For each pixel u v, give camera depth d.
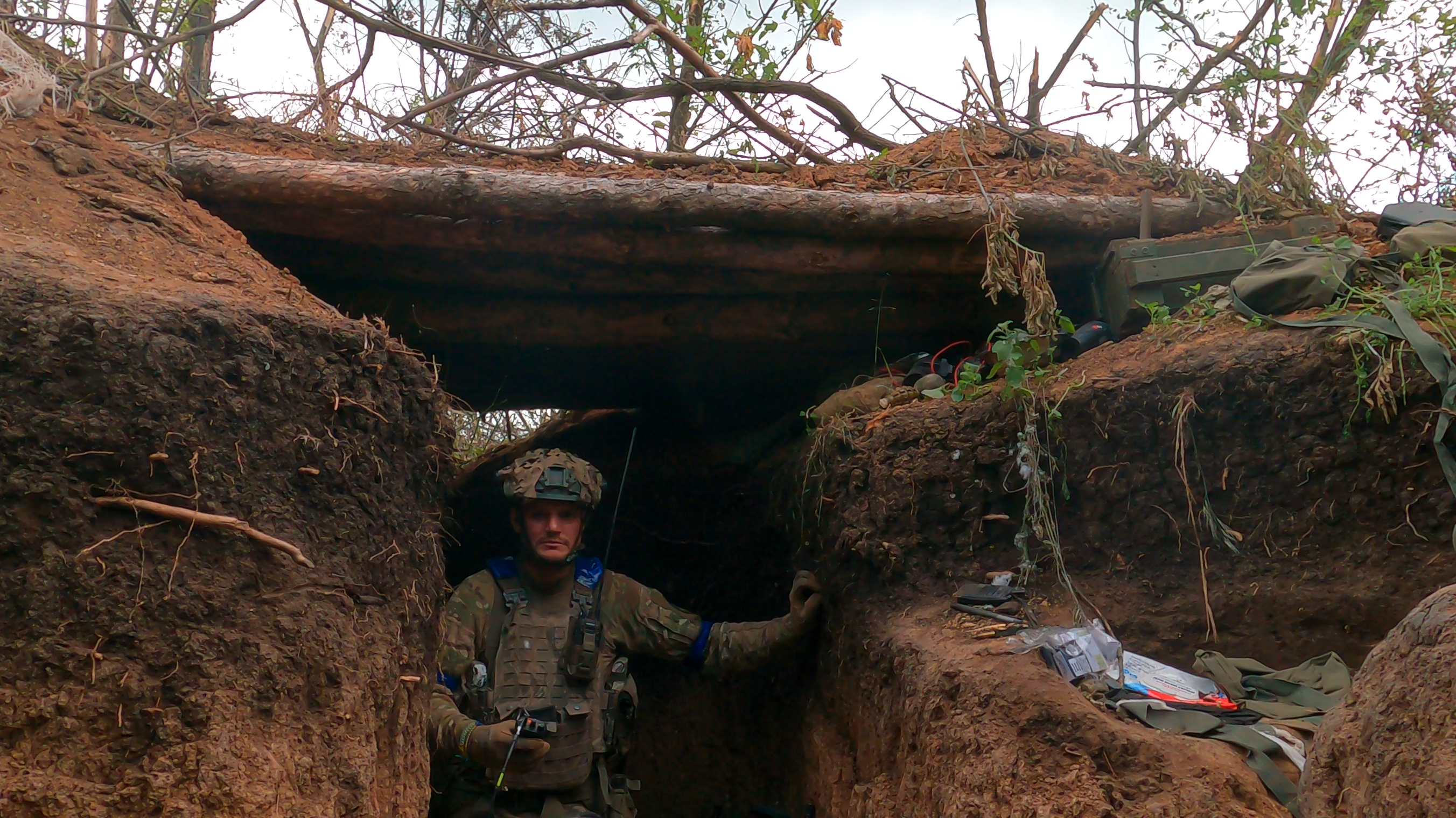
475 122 6.72
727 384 5.57
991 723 3.12
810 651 4.73
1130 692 3.24
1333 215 4.82
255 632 2.77
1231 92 5.26
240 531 2.79
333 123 5.73
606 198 4.42
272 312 3.06
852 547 4.16
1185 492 3.70
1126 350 4.08
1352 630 3.44
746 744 5.25
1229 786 2.75
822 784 4.33
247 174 4.23
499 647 4.62
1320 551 3.51
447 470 3.58
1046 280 4.53
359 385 3.21
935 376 4.51
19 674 2.51
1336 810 2.45
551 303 4.86
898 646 3.76
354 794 2.83
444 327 4.83
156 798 2.48
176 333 2.79
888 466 4.13
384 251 4.55
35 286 2.69
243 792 2.56
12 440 2.56
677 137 7.05
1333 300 3.80
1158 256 4.59
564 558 4.66
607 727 4.59
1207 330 3.93
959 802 3.09
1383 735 2.31
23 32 5.21
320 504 3.03
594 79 6.54
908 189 5.17
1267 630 3.53
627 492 5.93
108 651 2.59
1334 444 3.47
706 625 4.87
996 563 3.97
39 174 3.41
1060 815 2.82
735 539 5.66
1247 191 4.96
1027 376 4.13
